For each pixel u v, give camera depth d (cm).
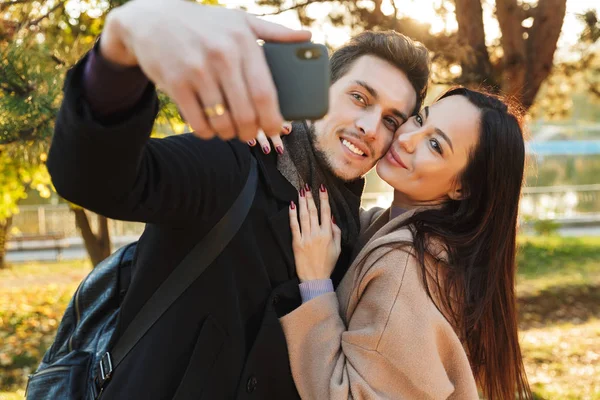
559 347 709
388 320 144
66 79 82
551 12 502
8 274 1356
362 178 172
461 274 158
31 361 697
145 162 96
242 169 128
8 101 254
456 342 152
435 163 161
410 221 161
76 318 153
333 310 144
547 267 1184
